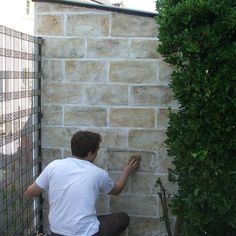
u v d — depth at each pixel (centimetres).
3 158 379
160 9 382
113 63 446
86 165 387
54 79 454
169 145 383
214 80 343
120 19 441
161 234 460
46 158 465
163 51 363
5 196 386
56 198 376
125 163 454
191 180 367
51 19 449
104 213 465
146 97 445
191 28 349
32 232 459
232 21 339
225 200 355
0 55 362
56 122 459
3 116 373
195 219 370
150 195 457
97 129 455
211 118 347
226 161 355
